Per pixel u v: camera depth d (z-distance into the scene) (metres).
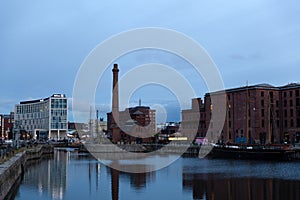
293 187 47.97
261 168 73.12
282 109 138.88
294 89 135.12
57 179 57.38
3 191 35.78
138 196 42.34
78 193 44.47
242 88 142.38
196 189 46.91
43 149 126.06
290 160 91.25
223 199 40.28
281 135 137.75
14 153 65.94
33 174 64.12
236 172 65.94
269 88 138.75
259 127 135.12
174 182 53.38
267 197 41.22
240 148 99.94
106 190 46.59
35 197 41.84
